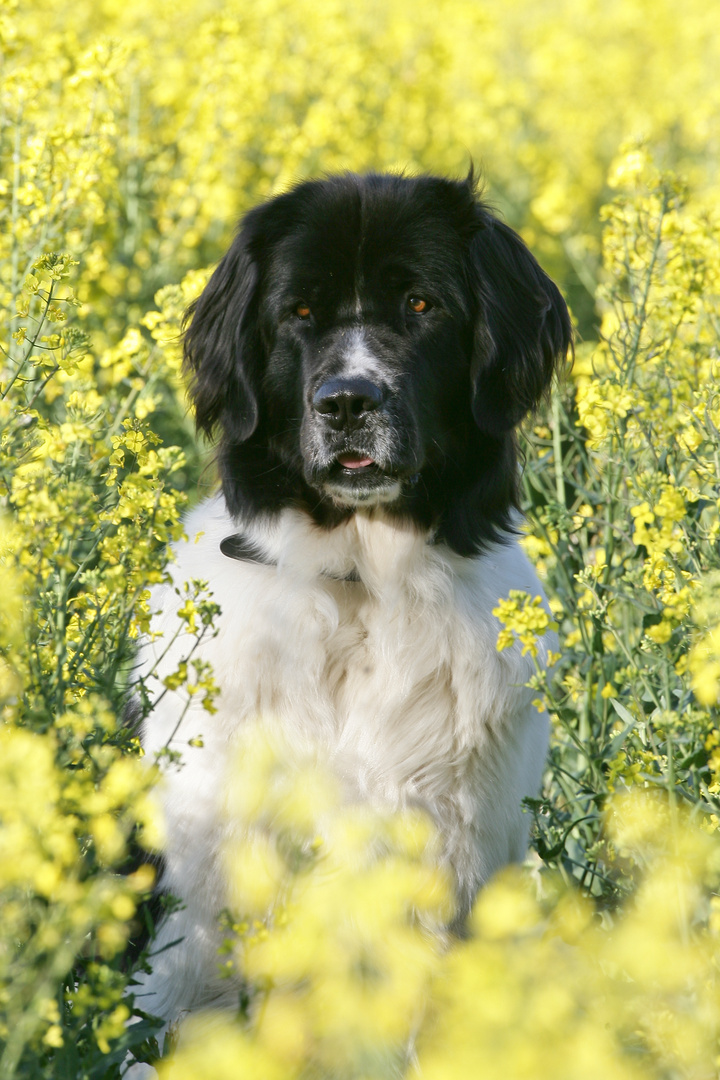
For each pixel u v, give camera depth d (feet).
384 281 14.43
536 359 15.37
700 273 17.53
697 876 9.62
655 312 17.60
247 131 31.04
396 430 13.66
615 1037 8.93
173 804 12.90
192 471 23.40
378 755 13.46
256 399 14.99
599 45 58.49
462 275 14.80
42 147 18.37
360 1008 8.22
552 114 49.21
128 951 13.12
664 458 14.80
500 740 13.64
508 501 15.17
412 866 11.85
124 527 11.18
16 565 9.94
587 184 46.16
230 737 13.17
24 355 14.87
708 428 13.19
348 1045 10.23
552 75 50.70
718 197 29.55
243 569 14.19
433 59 43.93
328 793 10.59
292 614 13.80
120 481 13.94
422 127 42.57
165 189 29.01
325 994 8.61
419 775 13.46
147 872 10.09
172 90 29.91
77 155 18.95
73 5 35.99
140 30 35.76
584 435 18.02
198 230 28.76
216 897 12.62
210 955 12.66
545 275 16.14
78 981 10.76
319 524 14.37
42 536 10.04
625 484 16.17
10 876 7.75
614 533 16.29
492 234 15.23
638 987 8.80
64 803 8.74
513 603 10.82
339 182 14.96
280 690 13.53
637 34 58.70
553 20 58.90
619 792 11.74
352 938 11.44
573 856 14.66
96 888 7.98
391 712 13.56
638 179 18.66
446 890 12.48
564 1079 6.75
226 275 15.53
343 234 14.44
